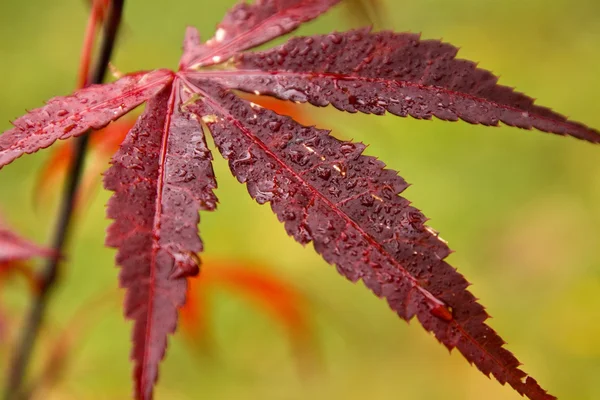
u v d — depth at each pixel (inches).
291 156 6.7
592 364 17.8
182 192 6.5
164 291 6.2
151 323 6.1
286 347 18.3
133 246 6.2
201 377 17.6
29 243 8.2
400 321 19.2
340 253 6.4
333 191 6.5
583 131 6.7
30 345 8.9
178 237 6.3
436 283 6.3
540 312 19.2
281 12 7.5
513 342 18.6
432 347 18.8
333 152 6.6
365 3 8.3
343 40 7.1
